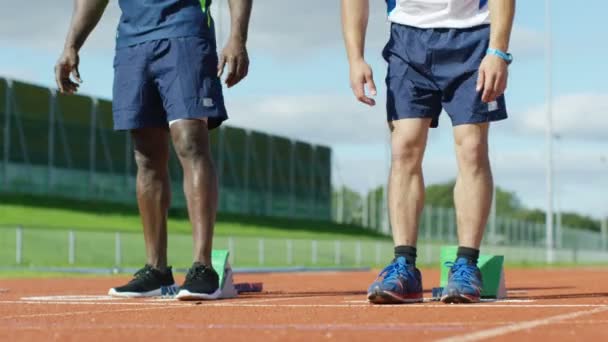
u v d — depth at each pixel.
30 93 45.69
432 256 45.16
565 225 159.50
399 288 5.13
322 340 3.02
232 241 32.56
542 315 4.07
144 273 6.64
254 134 57.50
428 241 55.97
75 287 10.57
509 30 5.23
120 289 6.59
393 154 5.52
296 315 4.25
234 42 6.20
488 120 5.41
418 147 5.48
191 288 5.88
